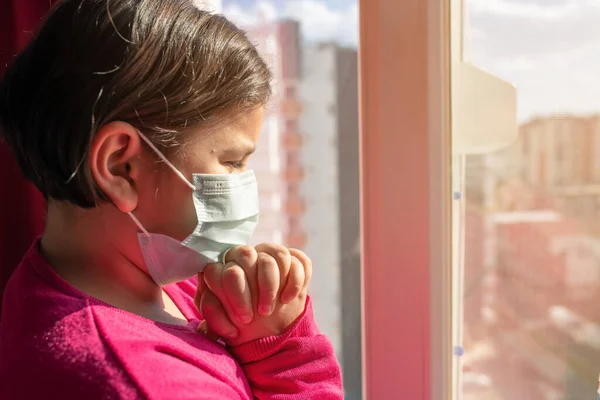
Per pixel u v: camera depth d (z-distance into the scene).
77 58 0.52
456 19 0.86
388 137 0.87
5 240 0.92
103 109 0.52
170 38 0.54
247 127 0.59
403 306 0.90
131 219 0.56
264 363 0.60
